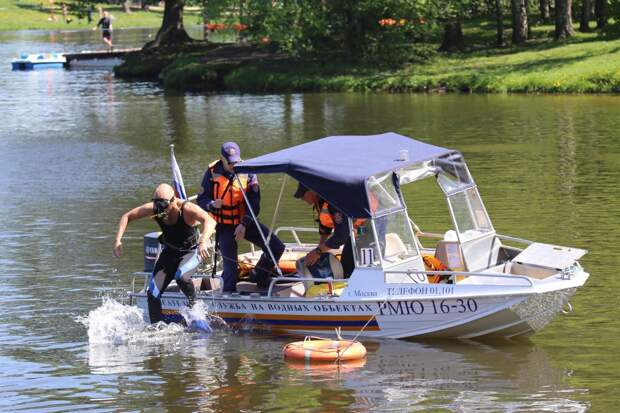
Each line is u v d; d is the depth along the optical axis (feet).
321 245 56.13
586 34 245.65
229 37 285.02
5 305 63.16
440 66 219.41
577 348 52.60
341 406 45.65
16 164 124.26
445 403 45.65
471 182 59.41
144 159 125.59
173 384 49.29
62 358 53.67
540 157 114.01
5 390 49.03
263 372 50.67
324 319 56.03
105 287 66.80
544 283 52.29
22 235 83.05
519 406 44.98
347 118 160.97
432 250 61.62
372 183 53.93
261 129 151.33
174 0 291.79
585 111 154.92
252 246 64.85
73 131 156.87
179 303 58.39
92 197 100.17
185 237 57.00
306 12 233.35
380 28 230.89
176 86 231.50
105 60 302.45
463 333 54.39
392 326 54.95
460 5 242.17
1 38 407.64
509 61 213.46
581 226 78.13
